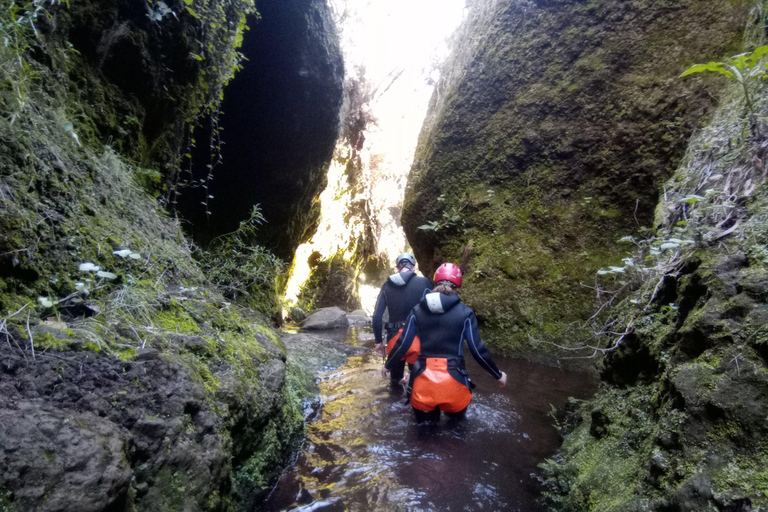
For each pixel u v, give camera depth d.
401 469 2.21
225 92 5.79
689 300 1.79
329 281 13.89
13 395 1.06
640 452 1.70
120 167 2.44
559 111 5.43
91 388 1.22
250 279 5.43
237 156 6.23
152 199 2.73
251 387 1.93
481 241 5.88
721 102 4.00
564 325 4.71
